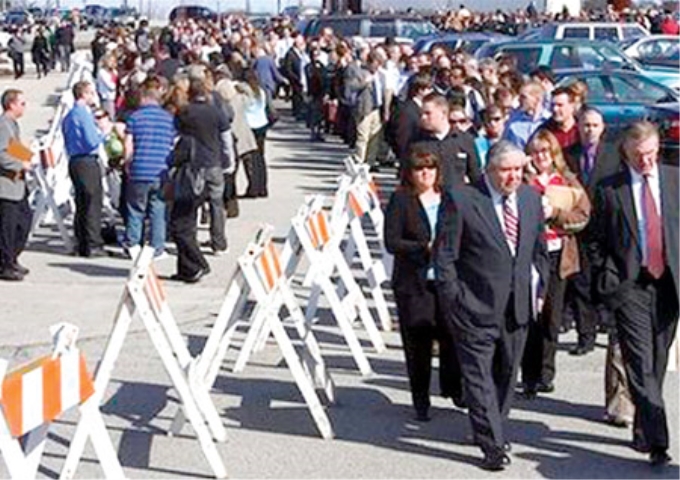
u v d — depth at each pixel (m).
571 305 12.38
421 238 9.80
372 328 12.56
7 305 14.56
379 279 13.38
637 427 9.37
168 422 10.27
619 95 24.48
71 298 14.96
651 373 9.04
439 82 19.16
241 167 23.67
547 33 41.50
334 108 32.88
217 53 28.97
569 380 11.40
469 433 9.91
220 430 9.78
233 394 11.07
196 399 9.43
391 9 66.19
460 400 10.33
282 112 41.69
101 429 7.74
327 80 33.16
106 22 101.38
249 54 35.50
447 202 9.00
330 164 28.61
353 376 11.67
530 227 9.02
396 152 15.96
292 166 28.22
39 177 18.52
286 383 11.41
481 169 11.78
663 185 8.91
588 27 41.28
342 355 12.40
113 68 27.92
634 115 23.36
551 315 10.77
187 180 15.51
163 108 16.91
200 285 15.59
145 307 8.69
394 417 10.40
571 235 10.62
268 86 32.06
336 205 12.96
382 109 25.25
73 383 7.06
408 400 10.87
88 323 13.66
